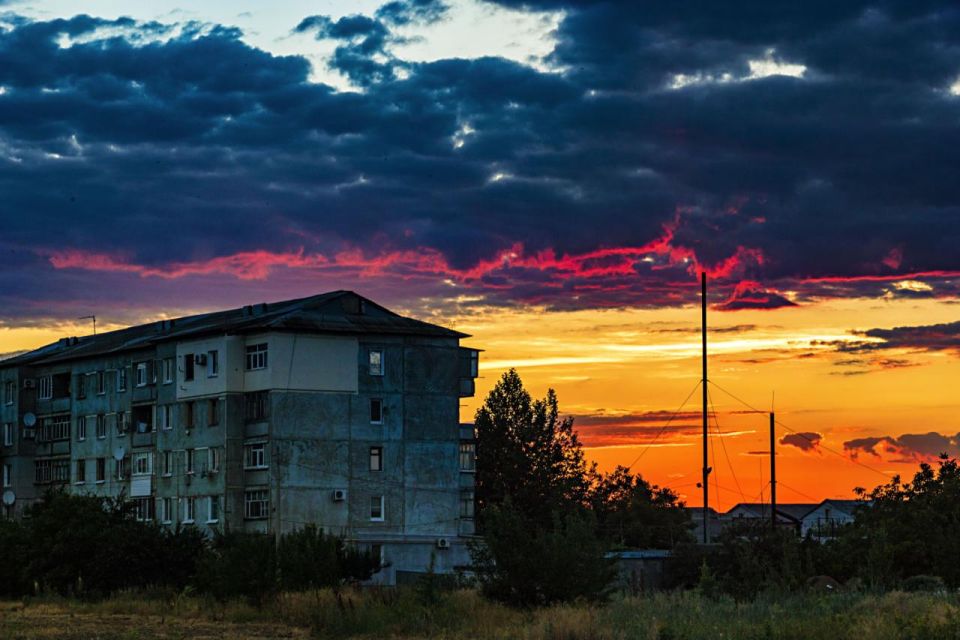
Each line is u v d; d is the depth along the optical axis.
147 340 96.75
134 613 57.50
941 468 70.38
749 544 66.38
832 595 48.19
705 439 83.81
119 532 68.75
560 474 118.12
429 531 89.06
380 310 91.94
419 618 47.31
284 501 84.38
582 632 38.56
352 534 86.19
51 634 46.16
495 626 44.59
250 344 87.25
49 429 105.44
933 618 36.09
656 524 122.88
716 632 36.84
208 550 64.00
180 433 90.44
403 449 88.94
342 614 48.53
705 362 84.81
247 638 45.62
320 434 86.25
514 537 51.06
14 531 71.25
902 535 65.25
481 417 117.88
